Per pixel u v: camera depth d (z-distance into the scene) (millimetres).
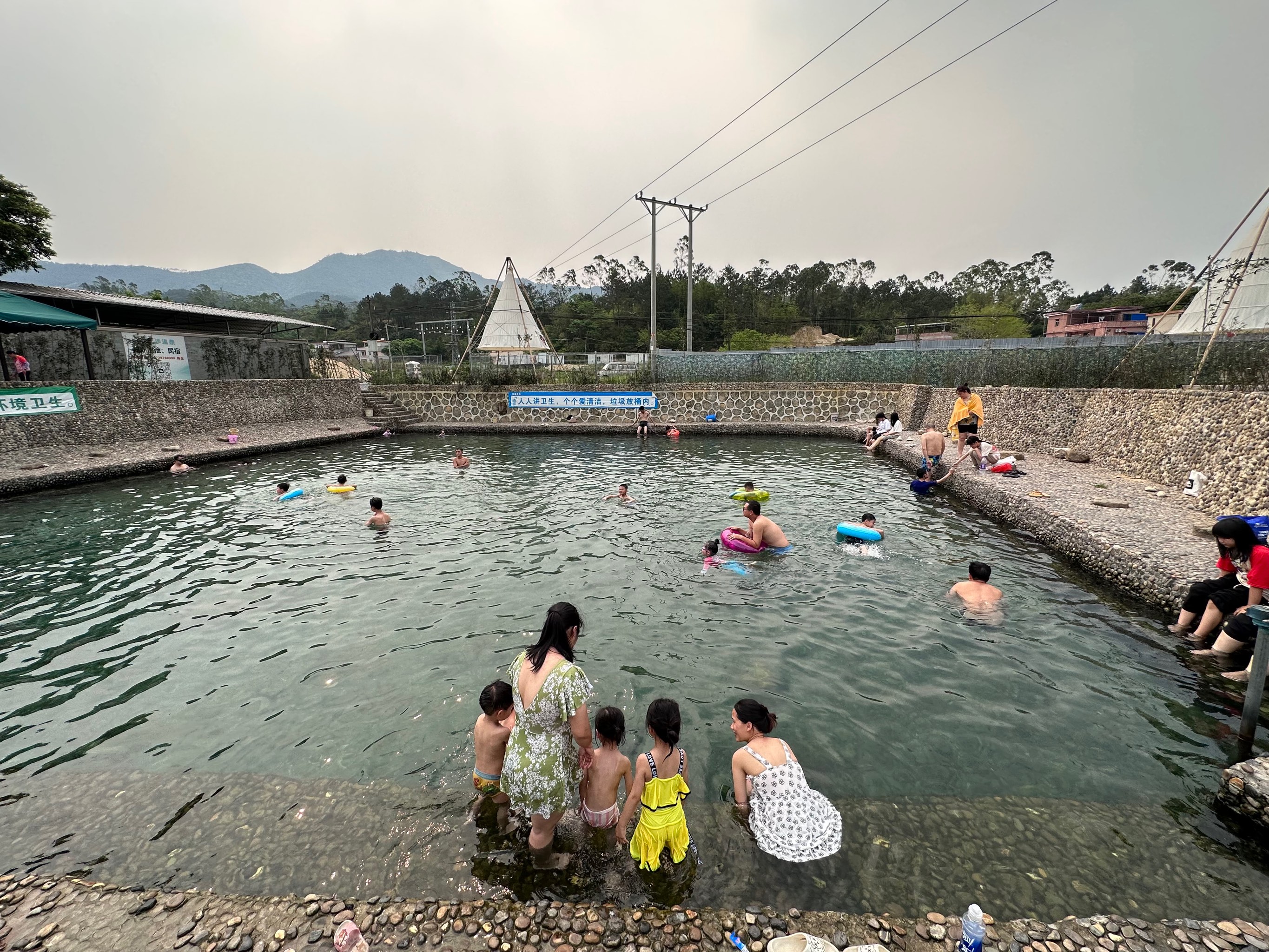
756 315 74312
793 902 3018
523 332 38156
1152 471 11297
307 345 30000
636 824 3525
